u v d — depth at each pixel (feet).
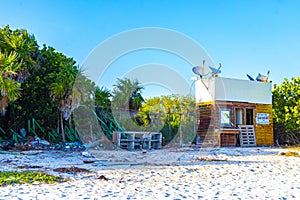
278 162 33.42
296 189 19.56
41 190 18.19
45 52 64.75
